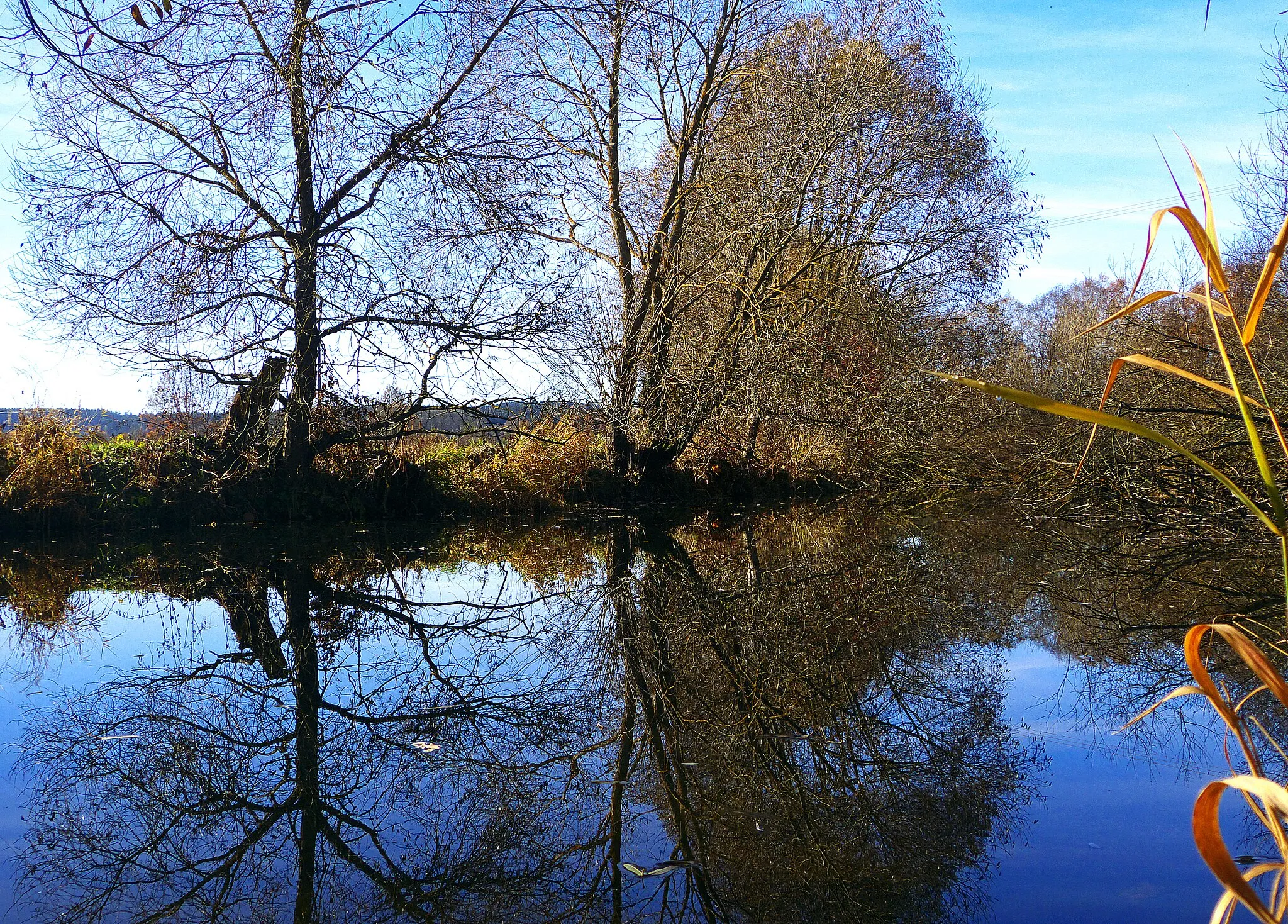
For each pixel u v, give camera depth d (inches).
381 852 109.6
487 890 99.6
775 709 167.9
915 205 570.9
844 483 694.5
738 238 531.8
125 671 199.9
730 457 631.8
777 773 135.3
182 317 398.6
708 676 192.4
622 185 582.2
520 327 439.5
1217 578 278.5
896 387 572.7
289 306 414.0
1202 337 394.6
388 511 499.8
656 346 539.5
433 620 257.1
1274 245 57.2
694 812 121.7
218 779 135.2
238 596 290.4
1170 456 365.4
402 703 175.0
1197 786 123.3
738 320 535.2
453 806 124.3
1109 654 200.1
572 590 299.6
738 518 516.4
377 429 468.1
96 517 436.8
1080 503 449.4
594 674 195.8
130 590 300.5
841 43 562.3
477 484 525.7
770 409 561.0
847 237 557.6
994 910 90.6
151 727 159.3
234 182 415.2
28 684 188.9
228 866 106.3
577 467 552.7
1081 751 139.8
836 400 560.1
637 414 531.8
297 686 188.4
